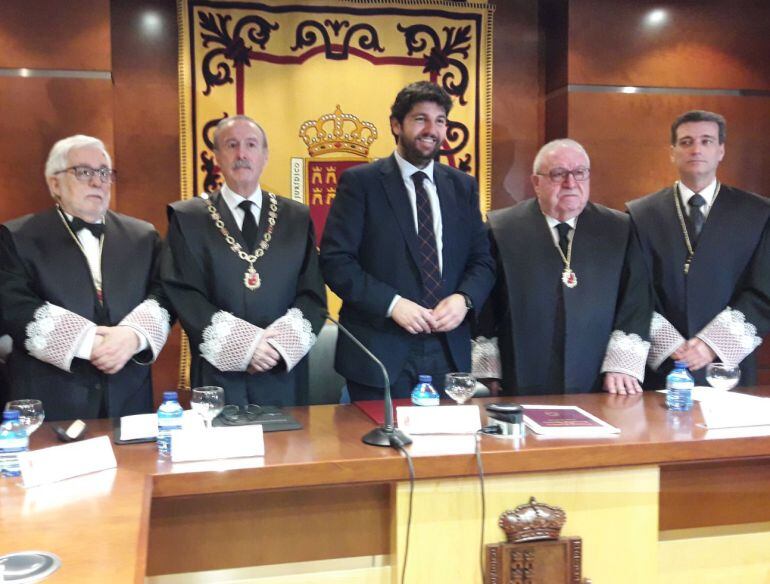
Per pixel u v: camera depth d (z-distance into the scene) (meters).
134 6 3.71
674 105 3.98
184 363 3.79
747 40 4.03
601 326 2.53
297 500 1.68
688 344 2.57
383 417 2.02
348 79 3.86
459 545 1.70
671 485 1.89
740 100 4.05
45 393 2.36
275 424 1.94
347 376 2.47
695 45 3.98
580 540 1.74
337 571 1.71
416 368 2.46
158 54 3.75
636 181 3.96
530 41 4.07
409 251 2.47
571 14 3.84
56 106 3.43
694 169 2.71
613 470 1.76
